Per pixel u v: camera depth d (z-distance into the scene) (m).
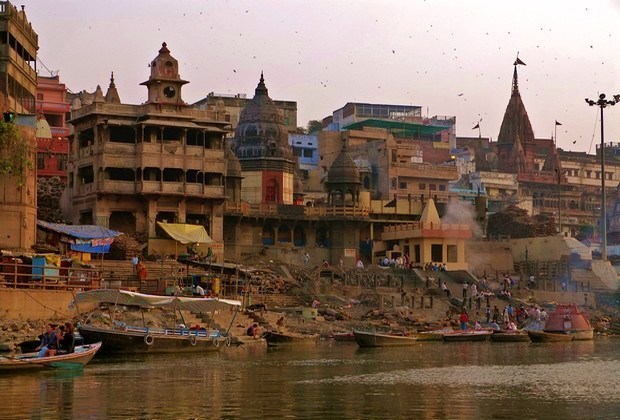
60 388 38.38
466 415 33.50
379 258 103.75
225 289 75.56
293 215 99.75
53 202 94.75
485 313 84.38
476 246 107.56
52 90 118.69
